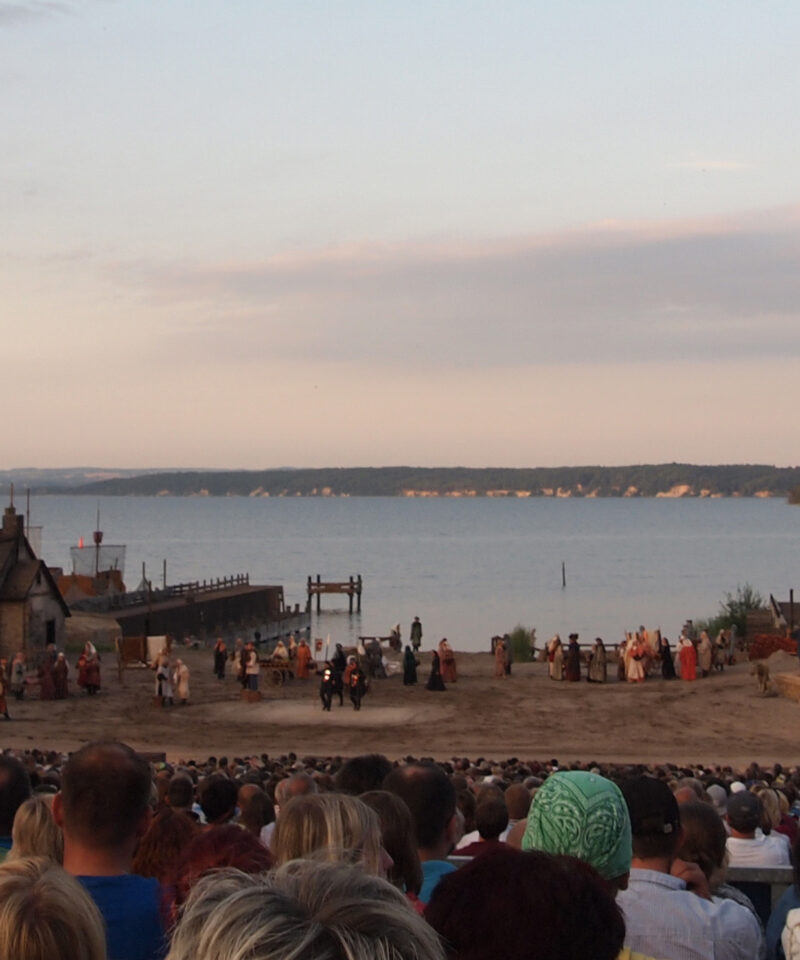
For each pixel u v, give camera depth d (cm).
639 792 551
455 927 286
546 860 301
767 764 2803
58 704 3866
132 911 471
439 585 12650
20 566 4712
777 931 579
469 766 2081
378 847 480
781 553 18462
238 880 244
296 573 14862
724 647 4756
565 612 9744
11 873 311
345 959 219
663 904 509
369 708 3794
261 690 4222
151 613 6762
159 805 1091
